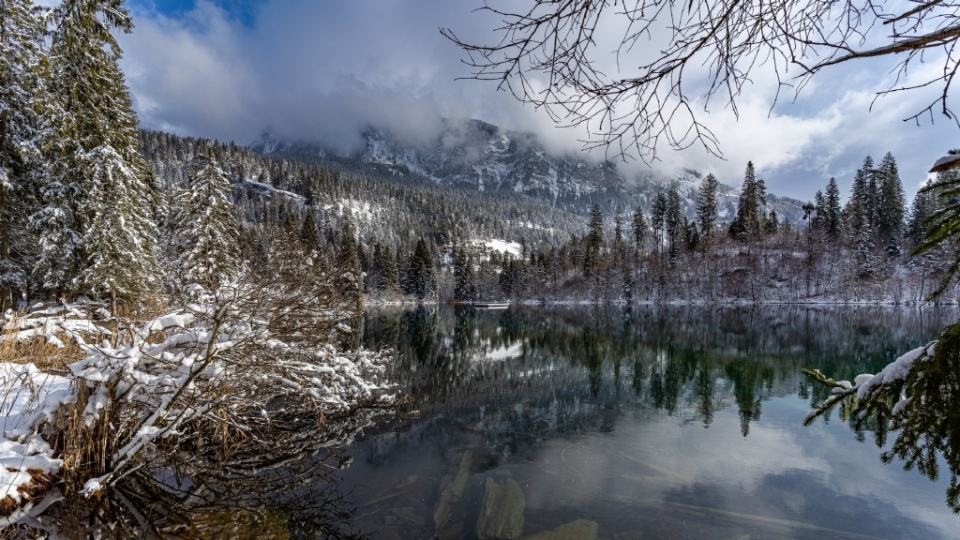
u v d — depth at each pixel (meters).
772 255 60.16
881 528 5.62
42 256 14.31
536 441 8.91
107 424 5.50
